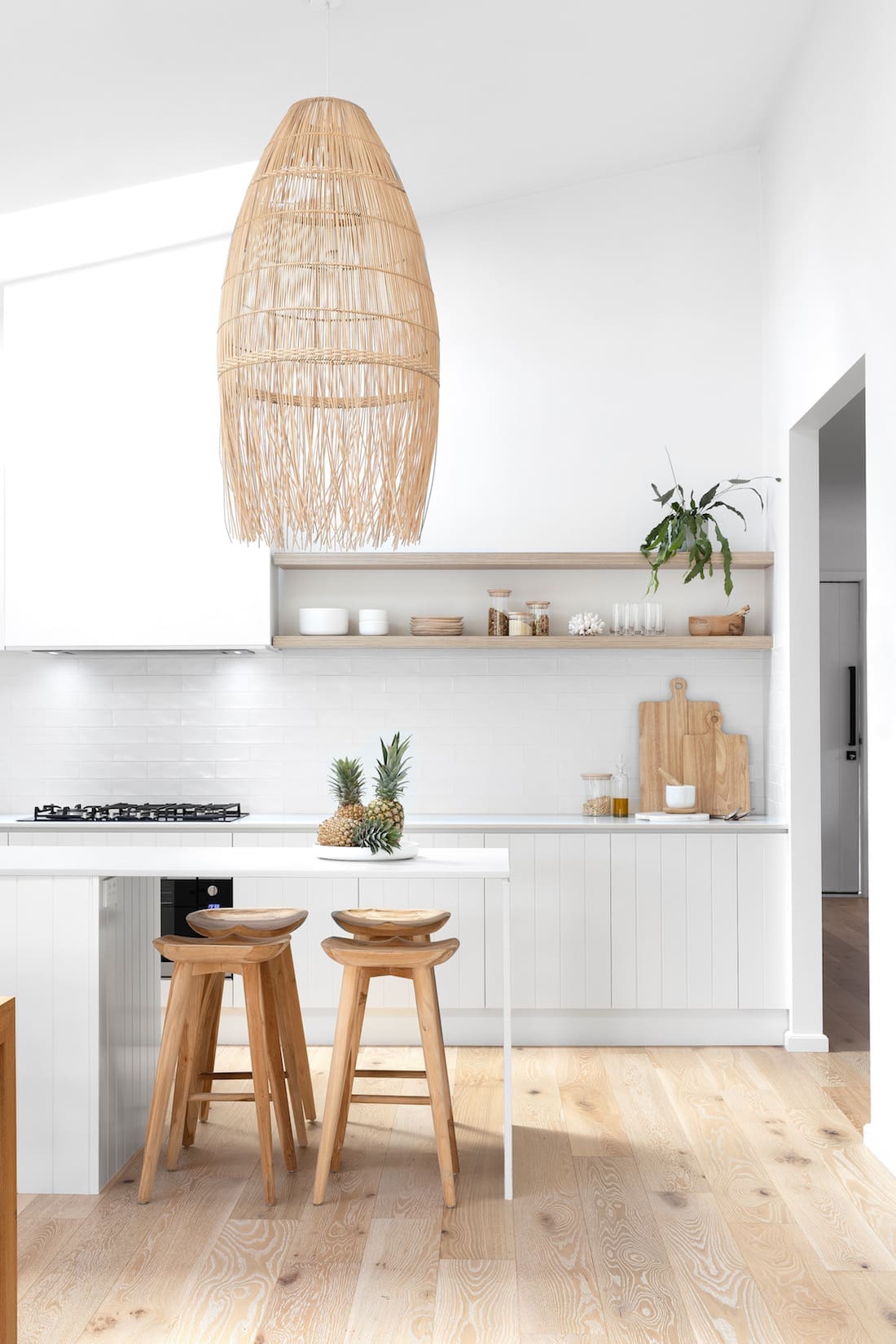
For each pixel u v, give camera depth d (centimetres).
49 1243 299
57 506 515
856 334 395
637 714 547
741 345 551
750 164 554
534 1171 350
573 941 486
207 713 552
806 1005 484
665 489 550
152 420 514
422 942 333
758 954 486
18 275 511
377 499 287
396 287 278
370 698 549
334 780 363
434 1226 309
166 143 444
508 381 554
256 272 275
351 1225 310
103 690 554
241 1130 389
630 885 486
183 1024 330
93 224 506
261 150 463
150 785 552
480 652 548
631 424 552
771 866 487
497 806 546
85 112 410
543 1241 300
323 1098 419
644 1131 386
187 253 514
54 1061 333
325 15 372
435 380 288
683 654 547
